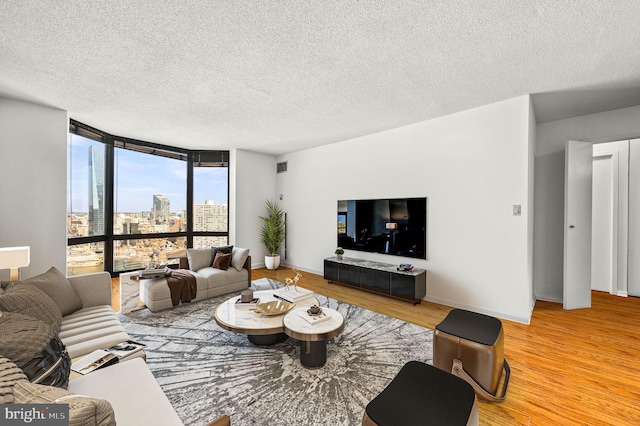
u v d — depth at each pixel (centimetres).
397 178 454
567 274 382
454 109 375
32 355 130
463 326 221
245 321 270
